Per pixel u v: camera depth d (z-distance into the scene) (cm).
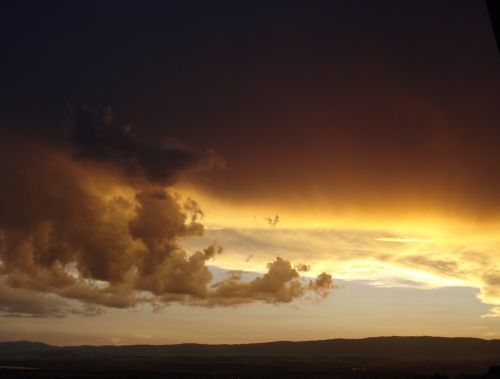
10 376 19112
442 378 16688
